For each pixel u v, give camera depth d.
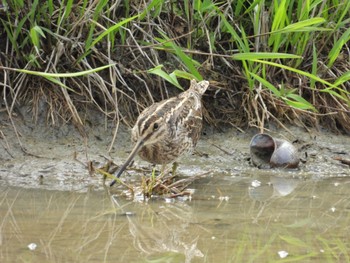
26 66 13.12
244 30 14.39
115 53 13.76
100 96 13.76
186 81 14.37
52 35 13.15
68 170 12.57
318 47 14.61
